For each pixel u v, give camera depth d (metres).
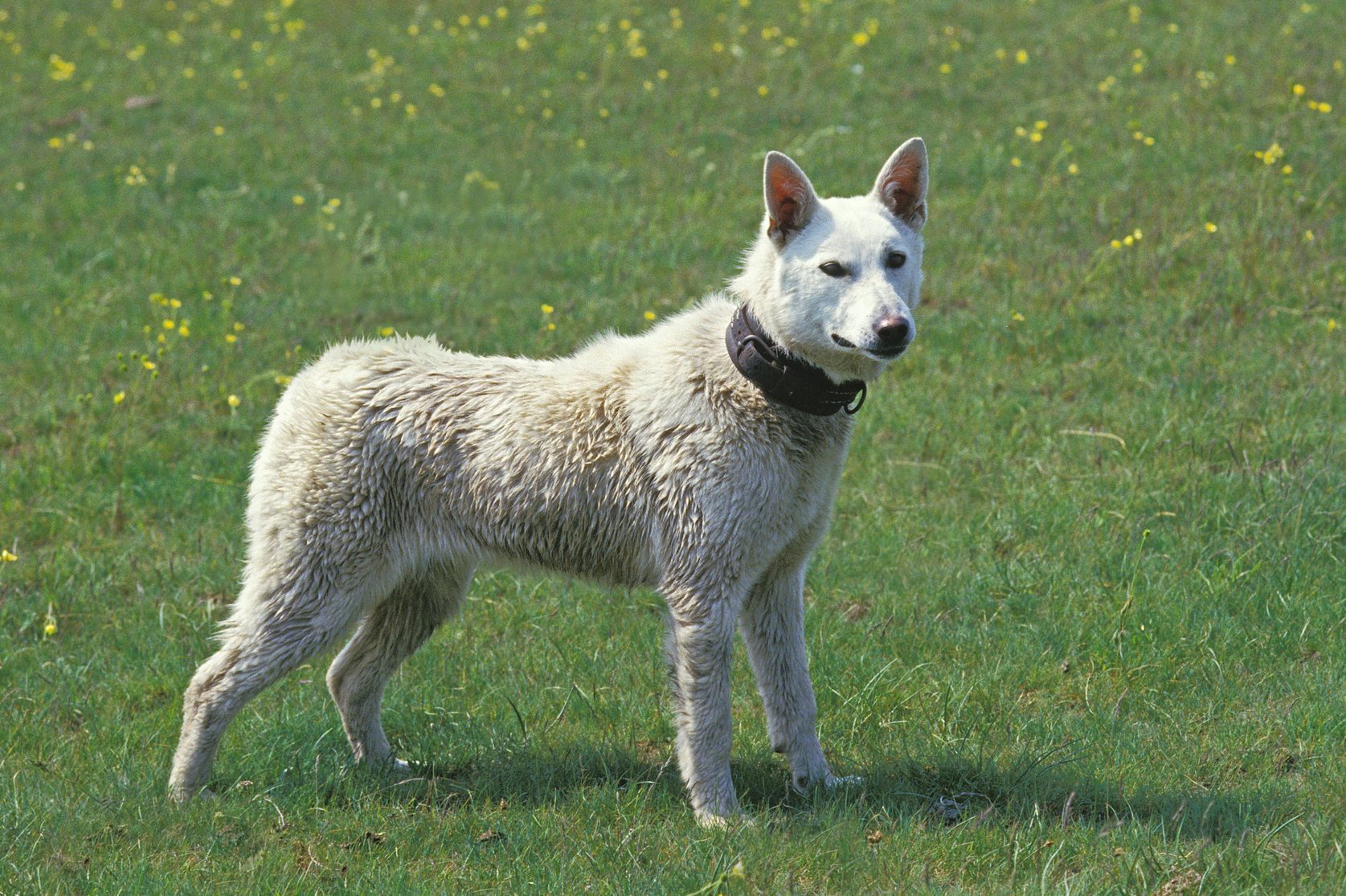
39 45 27.48
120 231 19.33
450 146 22.33
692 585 7.41
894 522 11.21
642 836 7.26
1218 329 13.76
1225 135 18.56
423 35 27.61
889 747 8.33
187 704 7.81
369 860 7.17
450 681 9.43
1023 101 21.52
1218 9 24.14
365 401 7.89
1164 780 7.65
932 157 19.56
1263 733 7.98
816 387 7.37
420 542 7.97
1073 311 14.44
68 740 8.63
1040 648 9.27
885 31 25.19
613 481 7.64
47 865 7.07
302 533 7.73
